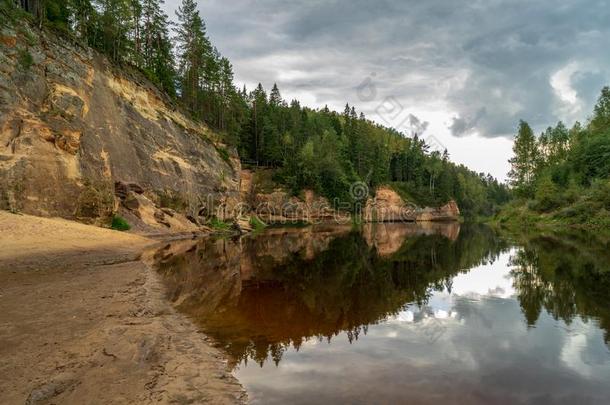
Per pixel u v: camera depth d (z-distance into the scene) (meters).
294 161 85.25
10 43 25.61
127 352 6.68
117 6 46.94
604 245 29.19
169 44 61.28
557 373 6.40
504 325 9.35
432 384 6.00
